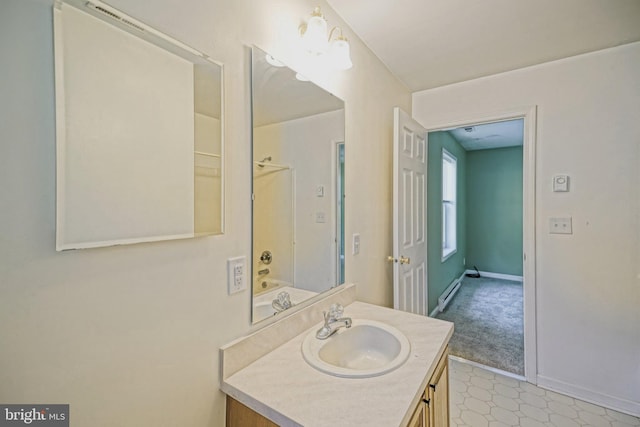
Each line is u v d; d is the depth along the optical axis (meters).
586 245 1.89
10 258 0.54
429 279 3.18
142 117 0.73
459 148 4.74
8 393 0.55
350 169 1.63
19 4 0.55
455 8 1.46
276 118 1.14
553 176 1.99
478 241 5.29
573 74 1.92
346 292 1.56
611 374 1.83
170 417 0.80
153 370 0.76
